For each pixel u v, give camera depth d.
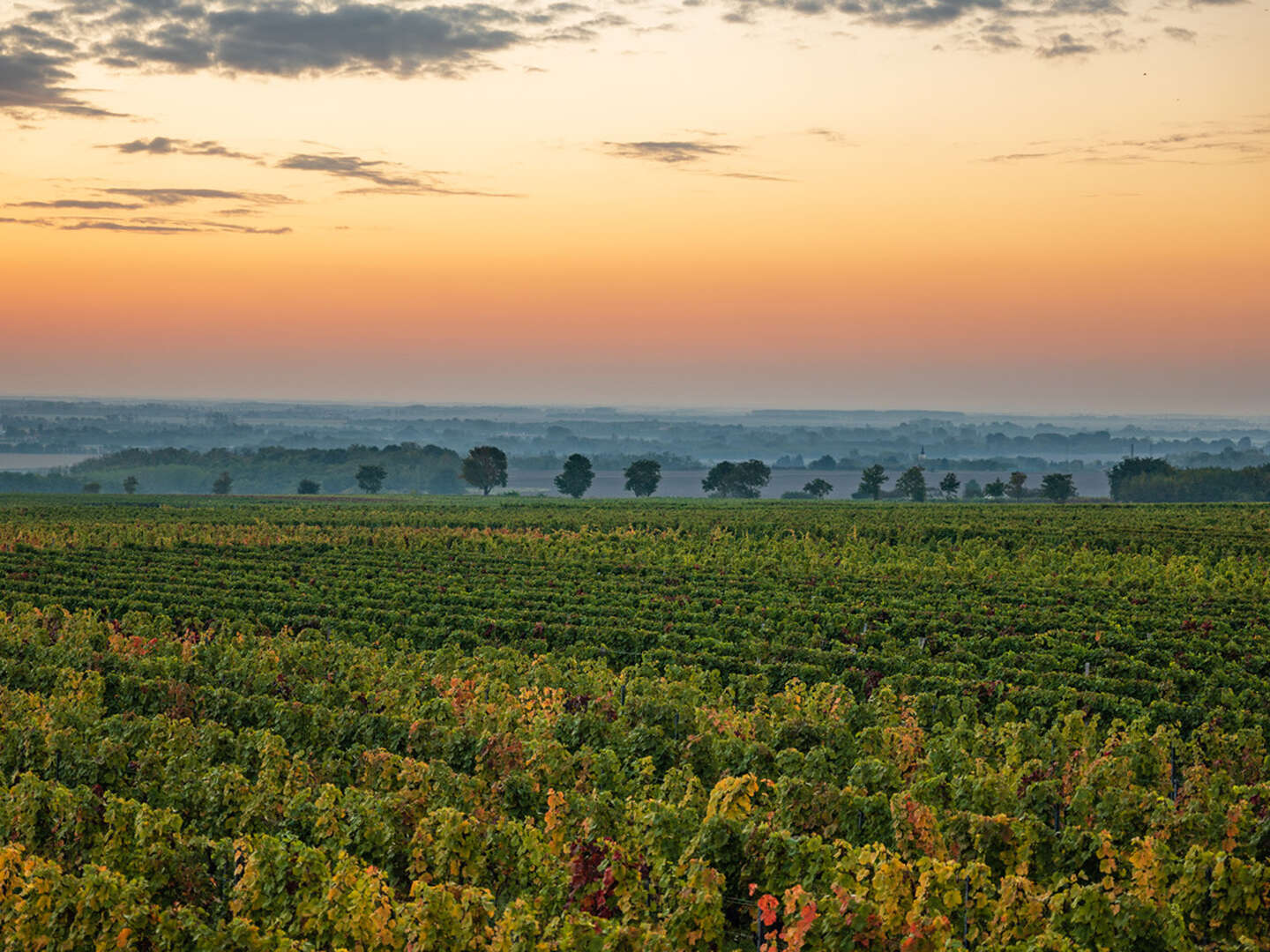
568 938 13.91
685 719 24.39
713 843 16.58
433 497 154.25
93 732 22.72
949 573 55.81
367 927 14.26
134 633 39.44
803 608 44.59
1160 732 23.31
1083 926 14.11
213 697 26.41
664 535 76.56
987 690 30.28
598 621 42.19
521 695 27.12
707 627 40.34
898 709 28.06
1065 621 40.78
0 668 30.11
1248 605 45.62
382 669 31.48
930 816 16.98
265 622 44.06
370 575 57.31
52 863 15.90
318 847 17.61
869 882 15.13
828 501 135.00
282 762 21.08
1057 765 23.08
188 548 70.19
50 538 71.69
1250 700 30.36
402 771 20.08
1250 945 13.87
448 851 16.61
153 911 14.56
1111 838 16.86
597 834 17.16
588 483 162.62
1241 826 17.23
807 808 18.16
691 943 14.22
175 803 19.45
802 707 27.56
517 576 55.25
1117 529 80.94
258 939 13.88
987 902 14.73
